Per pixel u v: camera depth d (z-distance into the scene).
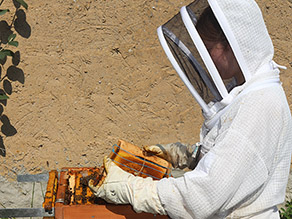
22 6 3.01
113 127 3.26
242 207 1.62
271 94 1.54
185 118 3.33
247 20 1.49
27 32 3.05
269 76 1.58
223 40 1.53
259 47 1.54
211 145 1.67
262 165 1.48
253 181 1.50
